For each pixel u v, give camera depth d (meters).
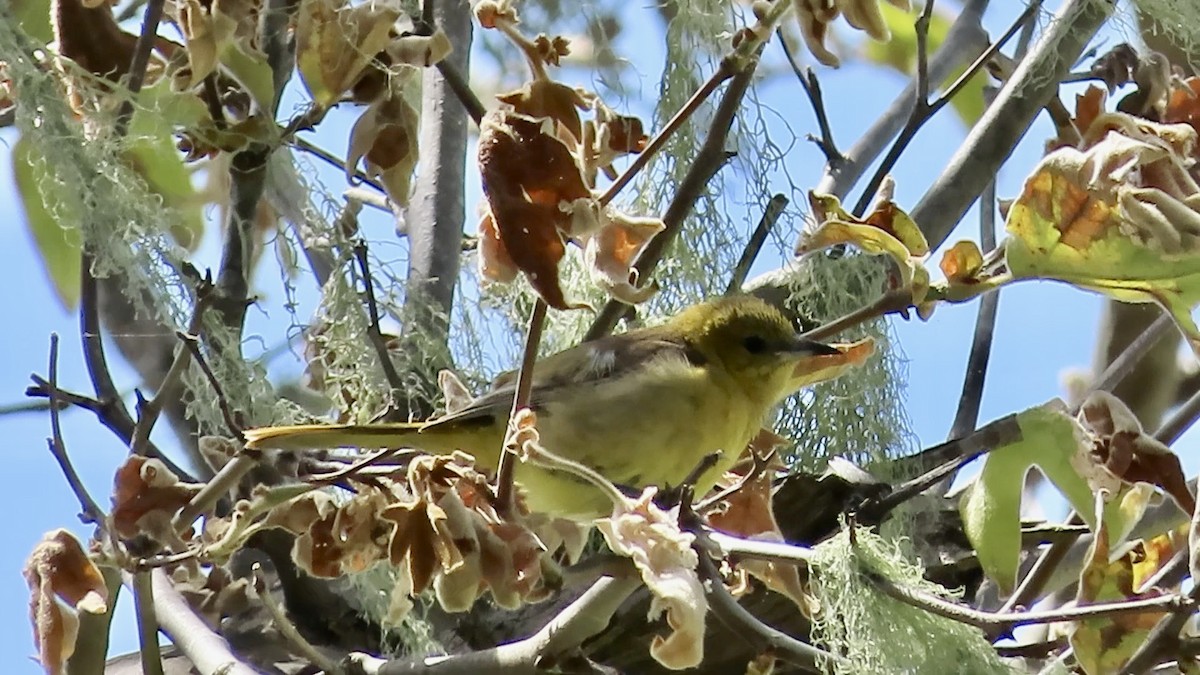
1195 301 6.20
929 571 8.86
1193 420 9.45
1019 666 6.71
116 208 6.71
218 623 8.98
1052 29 9.01
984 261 6.74
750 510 7.41
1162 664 7.09
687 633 4.99
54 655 6.41
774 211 7.97
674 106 7.85
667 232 6.91
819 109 9.48
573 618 7.20
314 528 6.25
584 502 7.57
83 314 7.62
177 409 9.75
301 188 8.61
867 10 6.38
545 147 5.38
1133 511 6.80
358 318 8.80
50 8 7.57
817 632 7.16
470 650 8.97
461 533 5.70
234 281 8.30
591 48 8.62
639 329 8.30
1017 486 6.87
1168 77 8.16
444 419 7.30
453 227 10.02
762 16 6.46
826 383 9.07
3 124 7.76
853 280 9.16
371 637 9.23
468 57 10.68
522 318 9.66
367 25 6.89
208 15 6.91
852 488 8.60
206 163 8.51
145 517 6.98
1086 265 6.29
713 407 7.88
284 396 9.70
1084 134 7.28
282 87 8.25
